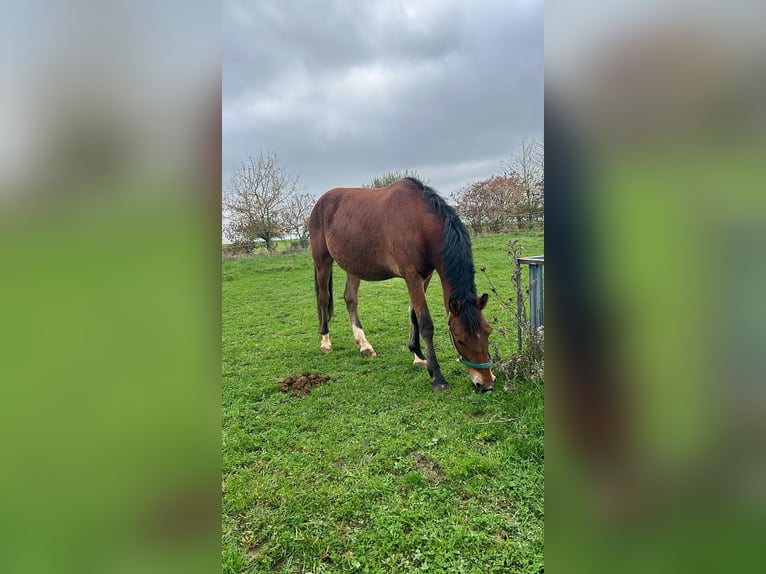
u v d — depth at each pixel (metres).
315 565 1.74
